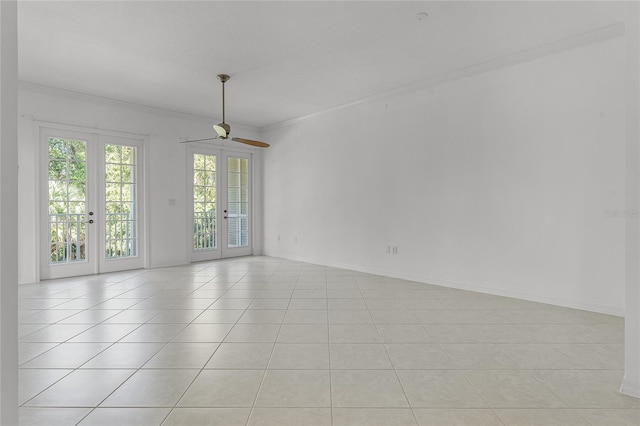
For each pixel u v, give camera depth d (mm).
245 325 3234
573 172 3699
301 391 2092
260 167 7836
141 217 6117
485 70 4312
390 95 5332
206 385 2160
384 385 2166
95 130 5520
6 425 998
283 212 7332
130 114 5898
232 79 4797
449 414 1865
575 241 3699
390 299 4125
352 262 5988
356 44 3785
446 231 4750
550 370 2363
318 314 3561
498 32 3541
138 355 2594
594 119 3561
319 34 3562
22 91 4844
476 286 4469
